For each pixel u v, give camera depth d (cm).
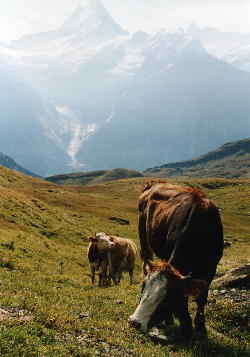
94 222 7175
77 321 1077
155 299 916
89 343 942
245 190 15612
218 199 14425
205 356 994
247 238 8250
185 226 1102
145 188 1571
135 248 2603
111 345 973
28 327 909
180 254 1078
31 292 1437
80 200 10788
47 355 791
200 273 1127
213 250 1137
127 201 13538
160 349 1008
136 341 1036
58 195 10419
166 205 1258
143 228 1495
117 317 1258
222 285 1811
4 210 4166
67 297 1487
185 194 1228
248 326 1355
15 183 9888
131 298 1648
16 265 2284
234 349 1067
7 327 888
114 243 2327
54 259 3030
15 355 769
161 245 1229
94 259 2373
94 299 1516
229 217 11350
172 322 1238
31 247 3080
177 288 930
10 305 1108
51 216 5334
